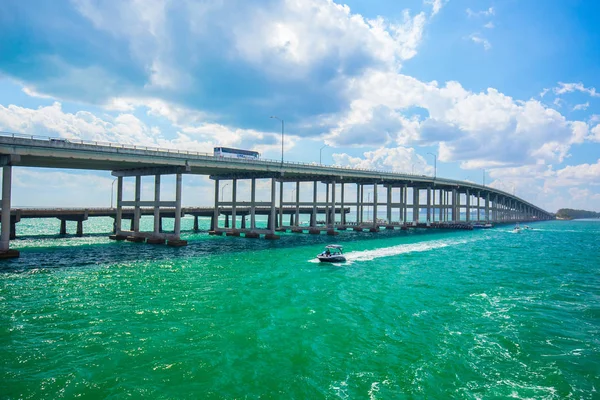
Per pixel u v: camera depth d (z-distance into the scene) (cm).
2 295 2898
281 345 1912
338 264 4653
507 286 3478
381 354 1820
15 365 1666
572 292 3247
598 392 1495
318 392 1455
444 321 2361
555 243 8319
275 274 3888
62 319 2305
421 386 1513
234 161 7300
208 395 1427
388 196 12850
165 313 2442
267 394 1438
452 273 4153
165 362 1705
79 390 1456
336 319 2347
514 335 2122
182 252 5684
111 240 7375
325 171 9425
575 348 1944
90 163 5897
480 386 1528
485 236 10550
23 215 7481
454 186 15388
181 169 6469
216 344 1919
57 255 5162
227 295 2942
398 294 3077
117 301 2736
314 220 10512
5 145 4409
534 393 1479
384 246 7081
